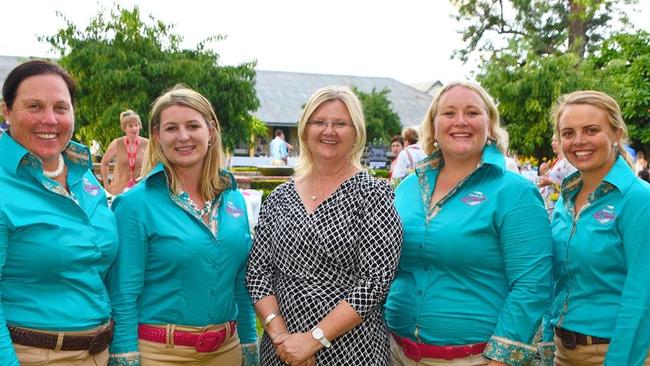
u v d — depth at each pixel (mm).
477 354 2666
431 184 2873
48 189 2404
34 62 2457
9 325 2314
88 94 17656
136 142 7930
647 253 2459
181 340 2748
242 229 2959
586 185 2785
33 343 2330
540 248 2633
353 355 2578
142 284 2748
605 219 2594
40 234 2340
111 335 2607
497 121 2861
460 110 2742
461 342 2672
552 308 2867
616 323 2498
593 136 2656
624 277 2557
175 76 17812
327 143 2703
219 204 2918
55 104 2426
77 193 2564
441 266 2713
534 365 3061
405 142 8648
